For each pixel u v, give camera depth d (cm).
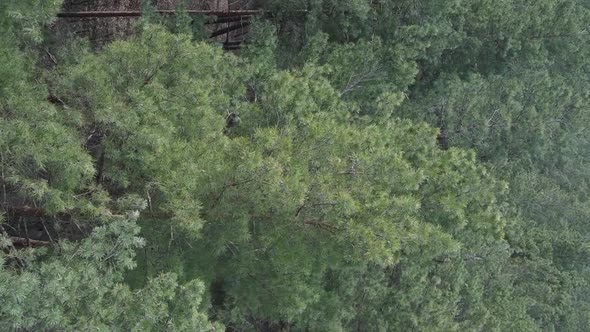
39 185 1017
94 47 1986
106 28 2039
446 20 2084
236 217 1273
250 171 1164
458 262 2008
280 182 1148
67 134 1075
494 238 1530
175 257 1314
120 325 985
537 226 2981
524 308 2345
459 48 2320
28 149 1016
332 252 1321
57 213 1192
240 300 1533
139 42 1316
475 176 1425
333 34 2017
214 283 1662
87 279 960
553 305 2722
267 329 1867
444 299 1908
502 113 2252
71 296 926
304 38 1995
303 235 1305
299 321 1633
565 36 2450
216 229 1305
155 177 1192
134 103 1198
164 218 1268
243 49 1852
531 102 2445
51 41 1548
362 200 1259
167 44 1291
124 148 1162
